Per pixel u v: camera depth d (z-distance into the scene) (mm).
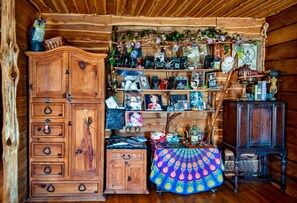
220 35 4012
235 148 3625
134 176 3520
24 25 3223
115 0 3215
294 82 3508
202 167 3541
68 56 3311
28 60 3262
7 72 2758
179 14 3893
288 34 3627
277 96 3883
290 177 3574
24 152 3240
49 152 3324
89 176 3391
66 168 3352
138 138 3867
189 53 4117
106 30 3910
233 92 4254
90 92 3375
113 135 4066
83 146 3379
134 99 3936
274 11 3801
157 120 4160
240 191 3672
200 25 4094
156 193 3576
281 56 3789
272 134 3627
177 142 3828
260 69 4219
